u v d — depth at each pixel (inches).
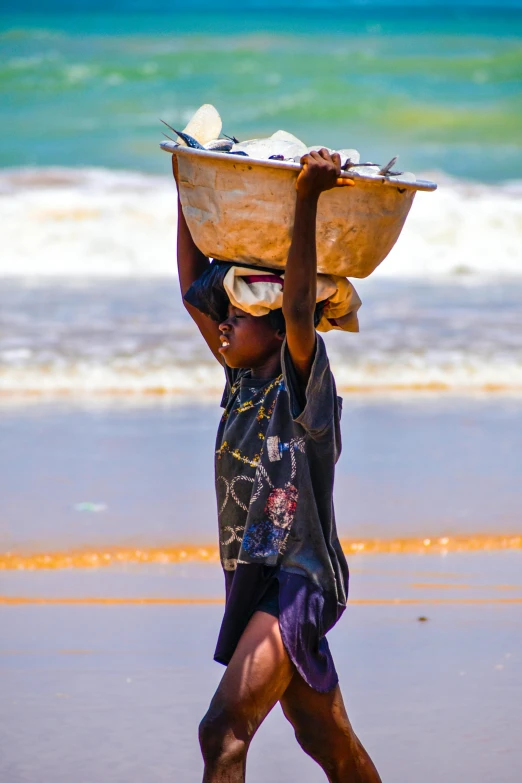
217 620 679.1
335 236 409.7
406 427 1146.7
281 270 422.9
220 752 391.9
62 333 1557.6
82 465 1001.5
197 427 1146.0
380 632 659.4
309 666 411.2
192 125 452.4
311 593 414.0
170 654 629.0
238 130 4729.3
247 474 428.1
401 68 5984.3
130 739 531.8
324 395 414.9
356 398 1273.4
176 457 1032.8
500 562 776.3
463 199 2522.1
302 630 407.5
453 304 1841.8
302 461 418.0
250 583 417.4
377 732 537.0
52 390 1293.1
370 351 1464.1
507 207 2453.2
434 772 499.2
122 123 4773.6
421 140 4591.5
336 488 936.3
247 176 401.1
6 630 655.8
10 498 901.8
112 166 4092.0
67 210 2385.6
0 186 2866.6
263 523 418.9
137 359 1413.6
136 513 871.1
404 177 415.8
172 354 1443.2
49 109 5014.8
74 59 6117.1
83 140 4483.3
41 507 880.3
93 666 610.9
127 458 1026.7
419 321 1676.9
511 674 604.1
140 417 1184.8
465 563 772.6
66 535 818.8
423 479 965.2
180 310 1759.4
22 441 1080.2
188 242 479.2
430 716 554.9
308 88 5433.1
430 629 665.0
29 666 608.7
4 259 2198.6
